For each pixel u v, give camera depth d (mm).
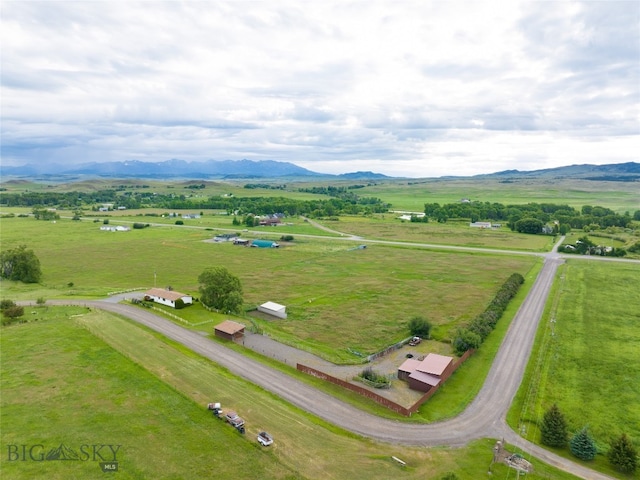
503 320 93188
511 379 66688
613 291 115812
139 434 48625
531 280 128750
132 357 68750
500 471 44969
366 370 66562
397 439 50562
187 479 41750
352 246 189875
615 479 45156
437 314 97750
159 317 91375
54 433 48281
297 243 196625
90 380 61094
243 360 70875
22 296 106812
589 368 69875
